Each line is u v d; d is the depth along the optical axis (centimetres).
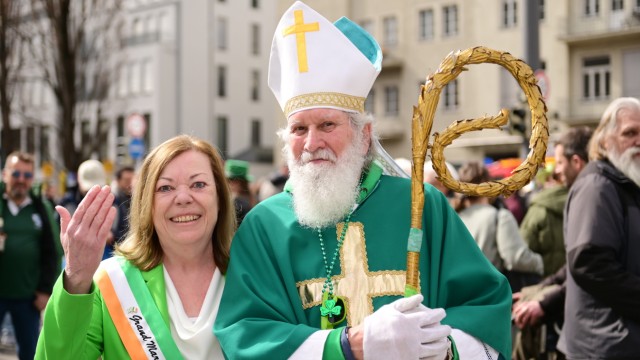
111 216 245
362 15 2591
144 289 271
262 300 252
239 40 3916
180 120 3619
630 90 2202
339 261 257
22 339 622
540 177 680
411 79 2500
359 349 225
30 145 2612
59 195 1986
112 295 270
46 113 3180
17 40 1909
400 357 217
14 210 618
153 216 276
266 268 260
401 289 251
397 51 2520
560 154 481
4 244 607
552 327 432
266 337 241
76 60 1788
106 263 279
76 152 1800
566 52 2262
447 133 247
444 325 227
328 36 261
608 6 2220
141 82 3616
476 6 2358
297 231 262
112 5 2202
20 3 1798
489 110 2295
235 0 3891
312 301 254
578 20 2256
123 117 3472
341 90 259
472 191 245
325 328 249
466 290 252
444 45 2430
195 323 267
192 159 276
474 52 248
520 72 247
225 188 288
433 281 253
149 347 261
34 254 616
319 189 253
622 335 328
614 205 338
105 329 266
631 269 336
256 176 3716
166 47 3581
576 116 2258
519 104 988
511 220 485
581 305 343
